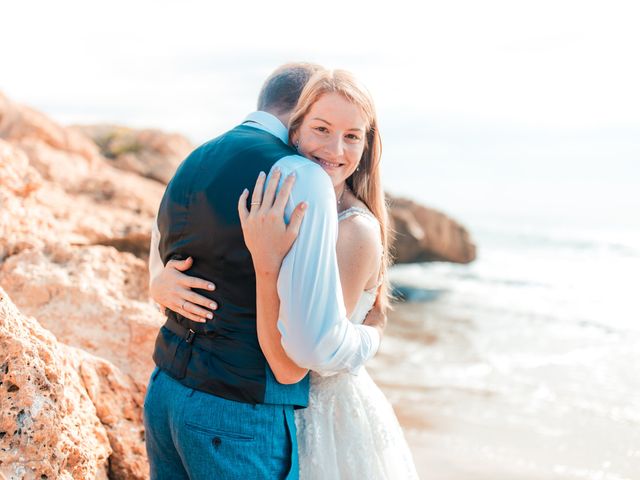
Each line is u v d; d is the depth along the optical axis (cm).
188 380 215
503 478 487
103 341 354
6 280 376
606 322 1110
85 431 257
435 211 1827
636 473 501
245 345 210
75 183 715
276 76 252
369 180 249
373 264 229
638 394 694
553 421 607
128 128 1098
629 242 2748
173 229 224
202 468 210
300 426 233
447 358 832
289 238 199
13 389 227
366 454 235
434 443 546
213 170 217
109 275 411
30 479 220
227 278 211
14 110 804
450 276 1667
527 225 3991
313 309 200
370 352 221
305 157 224
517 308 1247
